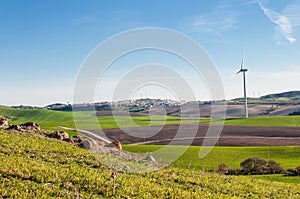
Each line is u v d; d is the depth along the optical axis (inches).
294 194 1109.1
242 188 1019.3
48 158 899.4
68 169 815.7
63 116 5679.1
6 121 1316.4
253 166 1822.1
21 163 780.6
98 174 821.9
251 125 4279.0
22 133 1170.0
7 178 684.7
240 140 3063.5
